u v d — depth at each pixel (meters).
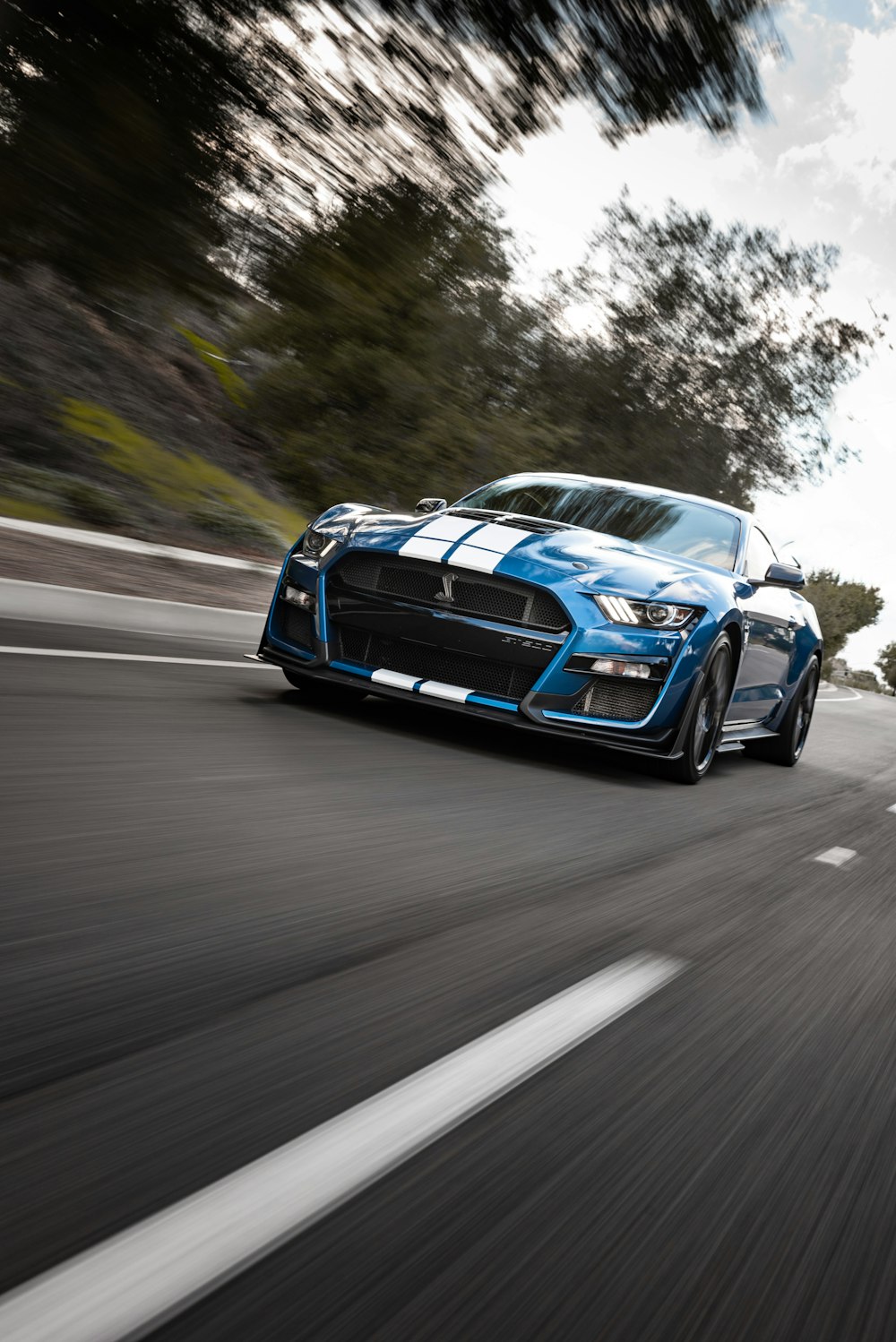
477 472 20.44
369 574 5.55
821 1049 2.45
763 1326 1.44
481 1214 1.59
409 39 6.14
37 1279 1.33
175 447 20.34
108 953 2.35
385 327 13.92
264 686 6.56
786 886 3.91
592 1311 1.42
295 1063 1.97
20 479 14.20
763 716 7.24
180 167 6.78
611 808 4.79
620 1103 2.01
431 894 3.11
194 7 6.16
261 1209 1.53
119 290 7.86
